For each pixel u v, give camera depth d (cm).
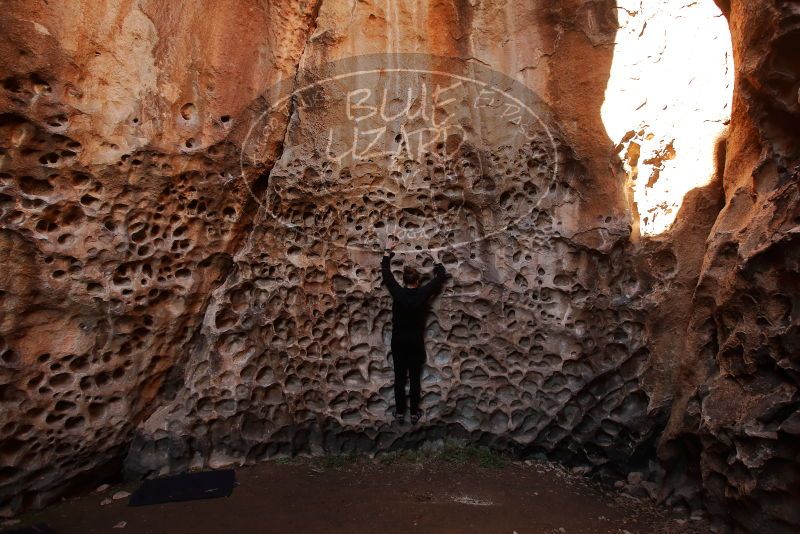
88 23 304
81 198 317
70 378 329
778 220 261
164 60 332
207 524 296
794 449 251
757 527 270
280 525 298
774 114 276
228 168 362
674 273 358
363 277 402
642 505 348
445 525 302
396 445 406
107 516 307
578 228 385
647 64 362
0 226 294
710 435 299
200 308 372
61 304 320
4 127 289
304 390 398
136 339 354
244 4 360
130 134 322
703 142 352
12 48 281
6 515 309
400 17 402
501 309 402
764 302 266
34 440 318
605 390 386
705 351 323
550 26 387
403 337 384
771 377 270
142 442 362
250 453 386
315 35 393
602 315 382
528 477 375
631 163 374
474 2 402
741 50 286
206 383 374
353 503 327
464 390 409
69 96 302
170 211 349
